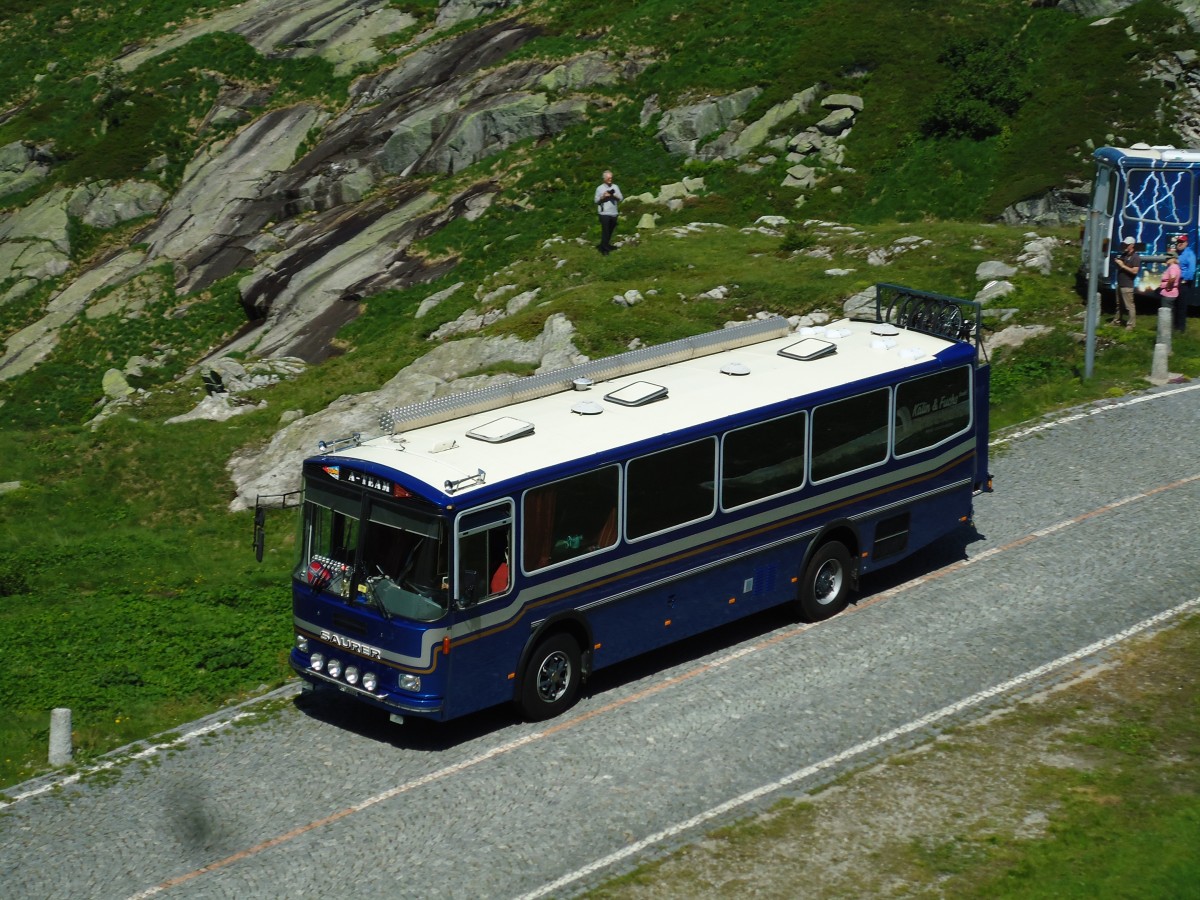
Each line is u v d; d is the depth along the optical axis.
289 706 16.59
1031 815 13.27
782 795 13.85
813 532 17.69
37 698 17.44
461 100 55.56
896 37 51.03
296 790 14.47
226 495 29.14
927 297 20.09
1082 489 21.73
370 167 54.81
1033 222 41.56
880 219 43.56
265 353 44.19
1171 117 44.03
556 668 15.68
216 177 56.91
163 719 16.72
